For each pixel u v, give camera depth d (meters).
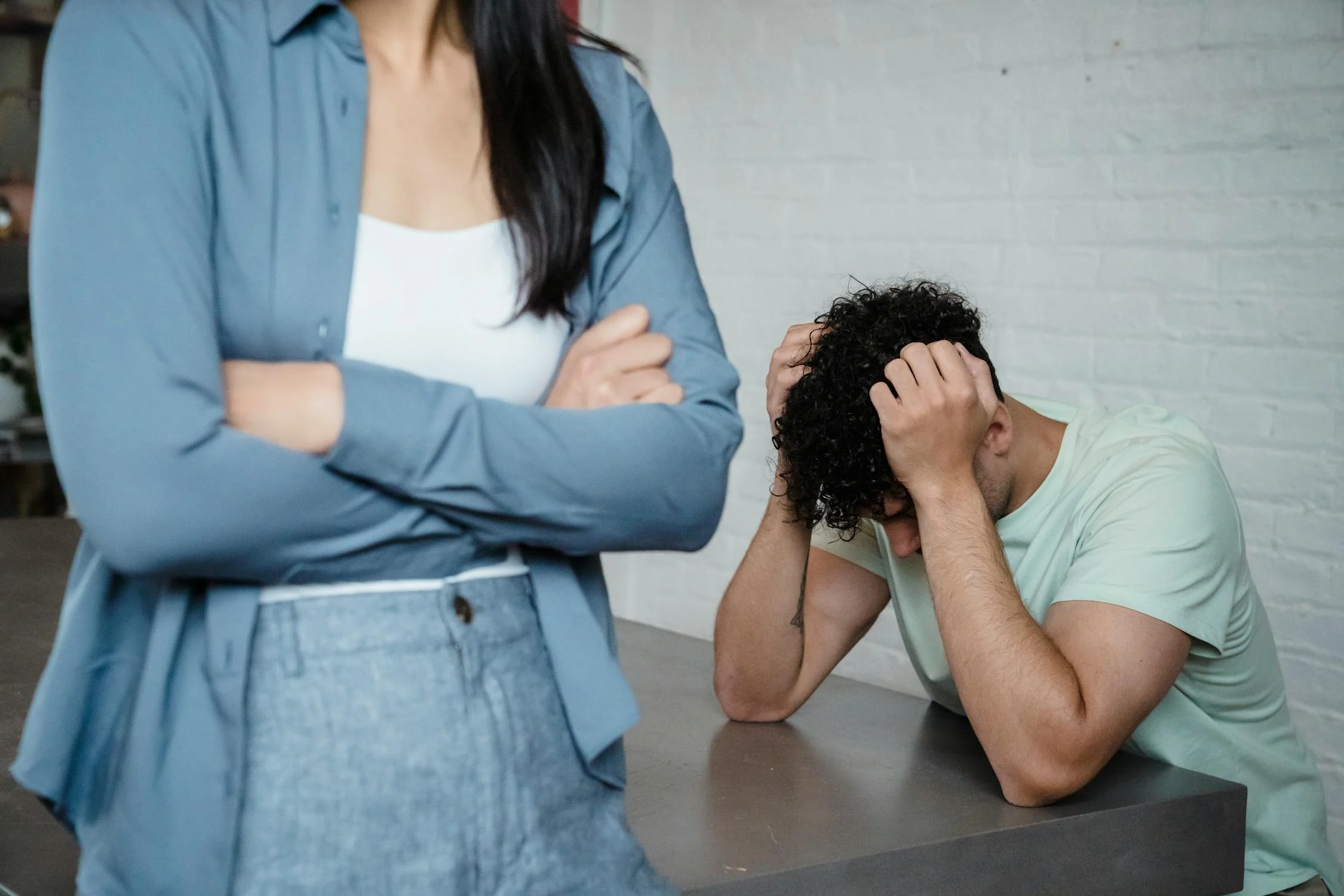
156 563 0.66
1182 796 1.30
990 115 2.92
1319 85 2.39
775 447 1.59
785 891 1.05
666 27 3.63
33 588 2.03
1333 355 2.39
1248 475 2.52
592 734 0.78
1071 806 1.26
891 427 1.36
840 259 3.27
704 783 1.29
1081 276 2.77
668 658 1.83
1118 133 2.69
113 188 0.66
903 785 1.31
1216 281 2.55
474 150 0.80
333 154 0.74
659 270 0.89
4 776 1.21
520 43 0.81
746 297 3.50
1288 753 1.61
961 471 1.39
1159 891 1.29
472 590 0.75
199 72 0.70
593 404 0.81
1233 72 2.51
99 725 0.73
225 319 0.71
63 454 0.65
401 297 0.75
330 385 0.69
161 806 0.69
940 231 3.04
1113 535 1.41
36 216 0.67
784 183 3.38
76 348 0.65
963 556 1.36
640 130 0.91
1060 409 1.67
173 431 0.65
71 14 0.69
